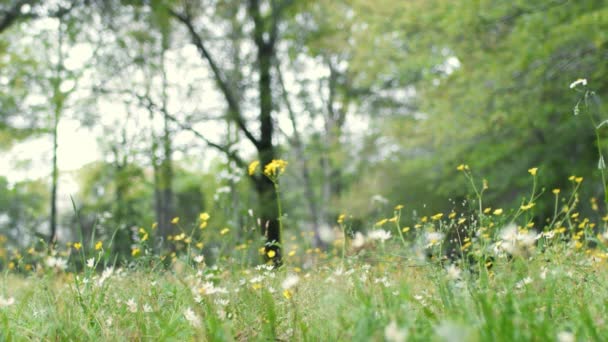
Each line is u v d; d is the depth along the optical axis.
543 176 13.14
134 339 2.59
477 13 11.44
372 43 14.73
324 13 16.84
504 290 2.55
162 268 3.93
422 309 2.42
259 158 12.89
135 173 13.37
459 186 13.88
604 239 3.21
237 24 14.25
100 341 2.64
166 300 3.17
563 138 13.33
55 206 17.98
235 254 4.30
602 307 2.41
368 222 3.91
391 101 17.91
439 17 12.42
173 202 17.33
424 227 3.22
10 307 3.40
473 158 14.33
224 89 13.75
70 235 12.67
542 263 3.01
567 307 2.51
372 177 17.09
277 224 10.79
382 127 17.11
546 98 12.72
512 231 2.70
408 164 16.16
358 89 18.20
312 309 2.82
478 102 13.21
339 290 2.49
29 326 2.84
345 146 18.45
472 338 1.10
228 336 2.25
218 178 10.02
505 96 12.56
